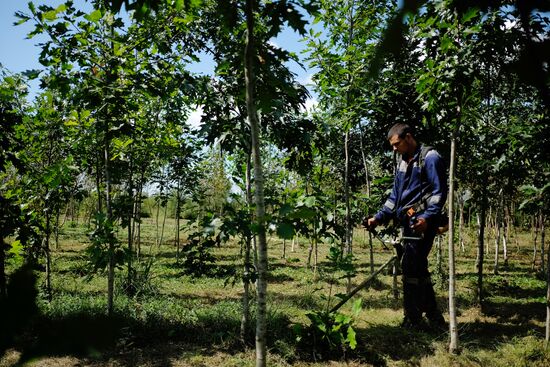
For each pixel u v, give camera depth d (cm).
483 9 49
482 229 639
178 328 498
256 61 237
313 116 546
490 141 576
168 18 425
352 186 854
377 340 478
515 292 777
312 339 455
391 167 734
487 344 475
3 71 576
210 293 755
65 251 1308
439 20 256
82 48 417
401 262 509
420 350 452
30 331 32
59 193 612
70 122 497
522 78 39
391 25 36
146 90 434
